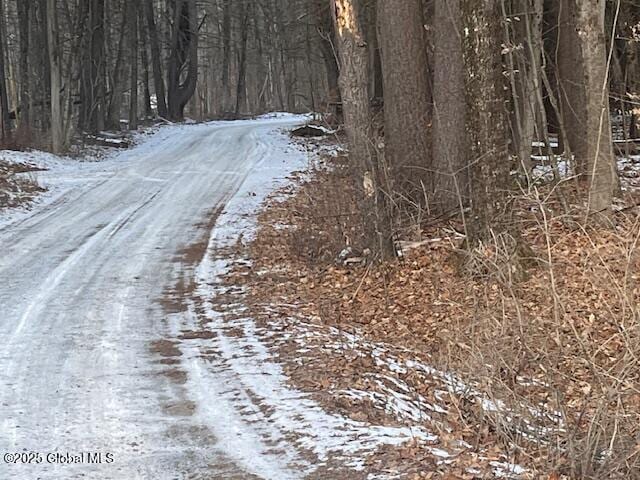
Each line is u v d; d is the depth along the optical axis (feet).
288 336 28.40
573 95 56.49
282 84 225.15
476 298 25.36
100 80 117.50
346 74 36.35
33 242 47.42
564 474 16.16
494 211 33.68
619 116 83.41
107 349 26.91
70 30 105.50
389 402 21.17
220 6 188.24
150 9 157.58
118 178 74.79
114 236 49.29
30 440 18.67
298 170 76.38
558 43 58.54
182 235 49.42
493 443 18.04
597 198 38.50
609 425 17.46
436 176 44.01
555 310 19.66
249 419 20.02
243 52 185.98
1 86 98.07
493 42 33.35
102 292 35.68
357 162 37.58
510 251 30.58
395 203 39.86
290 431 18.98
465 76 33.96
